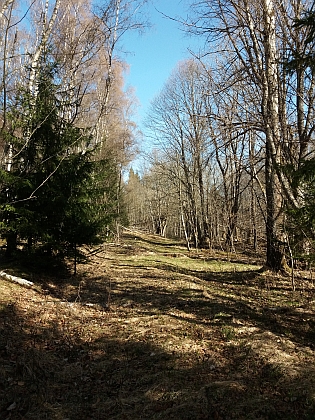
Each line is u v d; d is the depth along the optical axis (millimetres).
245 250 23469
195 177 27734
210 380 4414
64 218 9430
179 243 30062
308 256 6816
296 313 7141
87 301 8188
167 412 3760
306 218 5965
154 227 55781
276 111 9227
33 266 9977
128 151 27453
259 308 7707
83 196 9789
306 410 3652
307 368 4527
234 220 21359
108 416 3814
